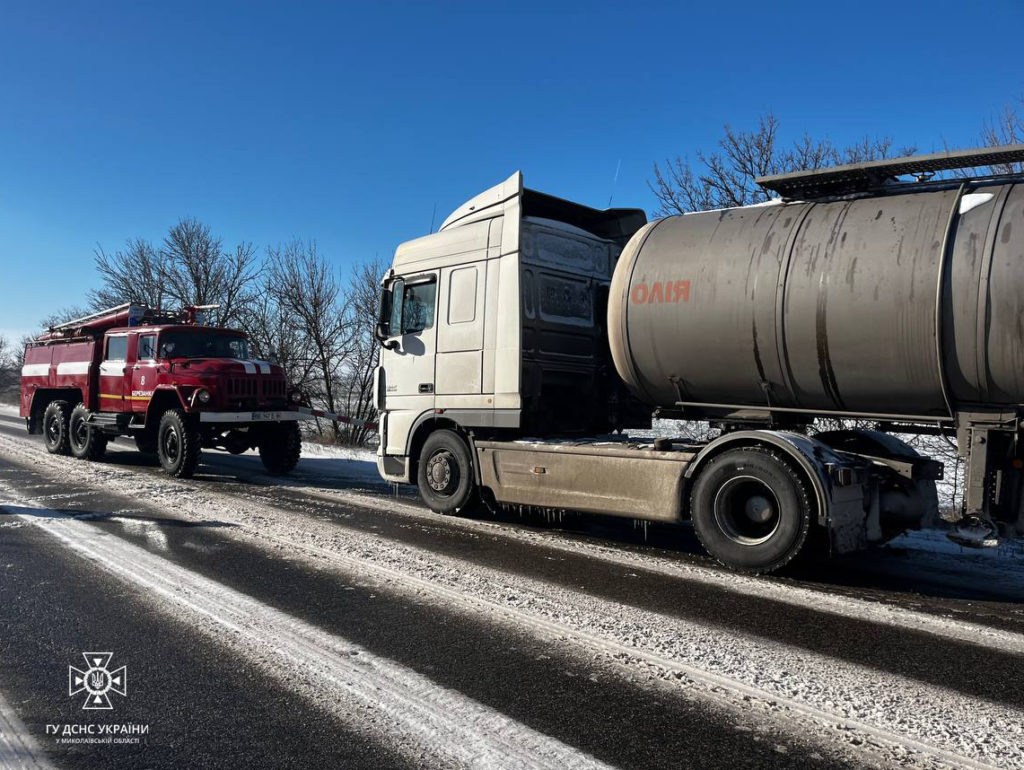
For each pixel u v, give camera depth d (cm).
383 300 904
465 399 802
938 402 542
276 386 1202
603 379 870
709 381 636
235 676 367
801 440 563
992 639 432
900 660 397
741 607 489
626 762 288
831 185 598
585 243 857
